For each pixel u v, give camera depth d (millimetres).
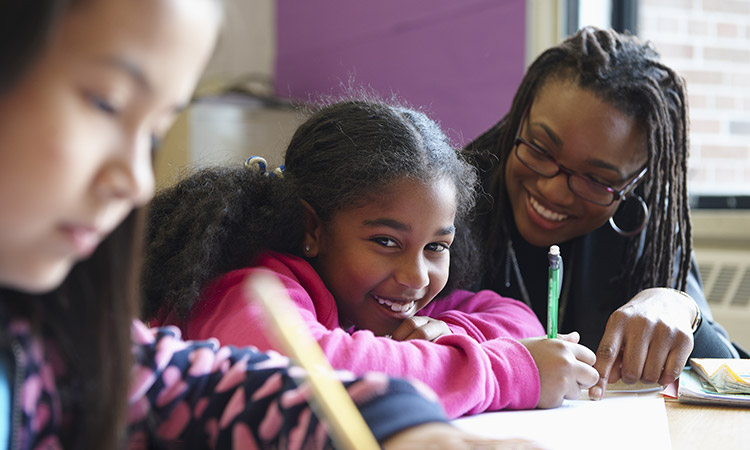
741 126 2275
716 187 2305
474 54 2506
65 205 395
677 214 1333
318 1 2926
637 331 1006
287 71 3045
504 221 1367
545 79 1288
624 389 987
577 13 2365
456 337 873
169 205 1012
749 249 2186
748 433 784
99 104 398
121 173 409
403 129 1004
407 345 847
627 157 1230
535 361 884
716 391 930
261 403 561
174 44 409
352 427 435
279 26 3066
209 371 592
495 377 850
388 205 970
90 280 533
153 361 573
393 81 2723
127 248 544
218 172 1030
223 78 3035
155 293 950
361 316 1025
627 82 1224
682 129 1320
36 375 509
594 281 1329
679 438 763
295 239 1030
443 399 796
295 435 530
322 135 1048
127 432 558
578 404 896
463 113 2545
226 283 925
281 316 462
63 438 525
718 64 2293
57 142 386
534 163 1265
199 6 419
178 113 472
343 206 995
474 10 2500
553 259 1009
